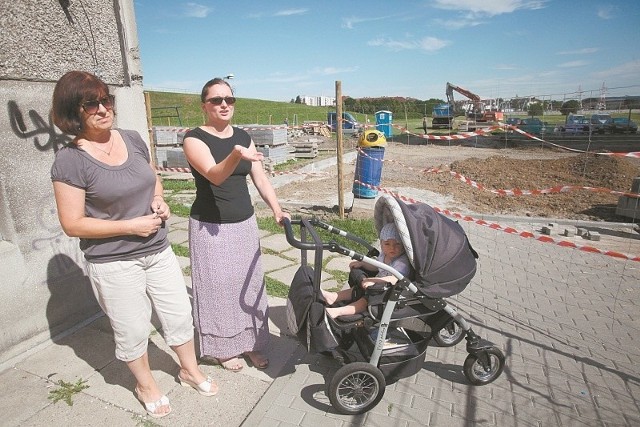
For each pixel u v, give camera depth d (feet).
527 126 88.17
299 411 9.32
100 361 11.02
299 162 47.24
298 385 10.18
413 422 9.10
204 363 11.09
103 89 7.43
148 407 9.13
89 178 7.49
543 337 12.49
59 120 7.33
